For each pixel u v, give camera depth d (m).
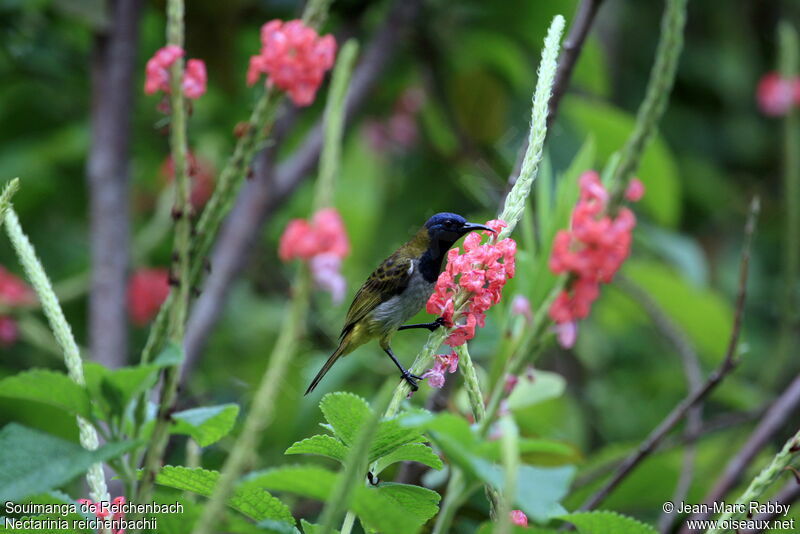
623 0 17.34
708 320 12.26
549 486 2.76
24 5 11.84
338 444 3.74
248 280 14.09
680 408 7.08
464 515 7.15
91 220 10.27
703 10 17.84
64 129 13.74
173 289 3.14
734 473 8.32
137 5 10.75
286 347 2.65
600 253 2.77
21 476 2.94
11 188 3.80
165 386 3.15
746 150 17.45
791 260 10.86
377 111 13.91
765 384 11.41
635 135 2.74
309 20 3.23
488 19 12.32
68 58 12.85
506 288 6.77
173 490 5.19
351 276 13.48
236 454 2.69
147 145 13.78
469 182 12.69
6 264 13.27
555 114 6.59
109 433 3.25
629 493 8.71
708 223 16.77
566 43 6.81
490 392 6.29
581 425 11.98
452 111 12.97
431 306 4.32
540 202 6.12
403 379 4.23
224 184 3.17
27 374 3.07
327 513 2.70
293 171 10.98
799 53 12.01
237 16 11.62
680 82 17.62
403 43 12.58
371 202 14.51
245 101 12.68
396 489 3.90
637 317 13.87
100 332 9.80
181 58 3.27
